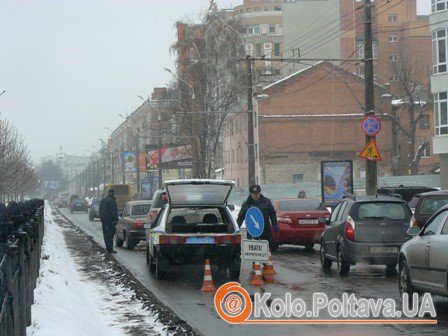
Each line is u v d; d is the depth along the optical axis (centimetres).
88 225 6106
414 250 1365
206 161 6756
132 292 1648
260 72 7675
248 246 1762
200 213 2089
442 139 5588
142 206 3262
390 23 12138
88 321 1273
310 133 7688
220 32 6844
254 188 1939
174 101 6944
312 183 6738
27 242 1092
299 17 10038
